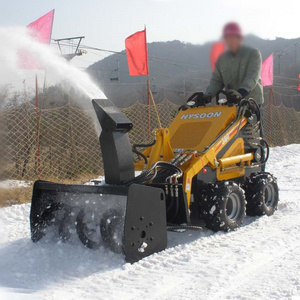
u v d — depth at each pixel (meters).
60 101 9.95
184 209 4.35
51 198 4.71
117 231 4.00
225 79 6.26
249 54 5.99
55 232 4.68
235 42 6.00
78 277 3.54
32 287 3.35
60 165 9.43
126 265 3.72
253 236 4.65
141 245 3.88
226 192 4.73
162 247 4.12
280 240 4.46
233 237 4.63
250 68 5.92
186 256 3.97
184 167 4.81
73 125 9.91
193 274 3.53
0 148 8.73
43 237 4.63
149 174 4.39
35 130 9.13
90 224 4.35
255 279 3.42
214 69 6.39
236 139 5.49
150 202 3.97
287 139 18.52
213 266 3.71
